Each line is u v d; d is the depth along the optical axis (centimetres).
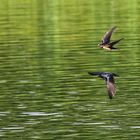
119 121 2830
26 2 6700
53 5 6394
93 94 3275
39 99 3200
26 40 4831
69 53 4306
